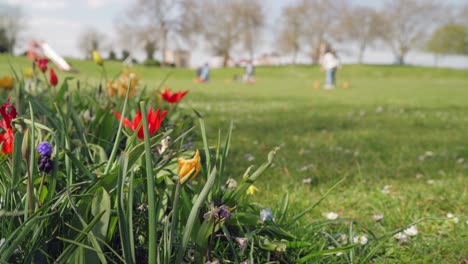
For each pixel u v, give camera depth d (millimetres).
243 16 63625
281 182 3305
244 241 1515
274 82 30266
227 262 1612
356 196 3076
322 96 14766
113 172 1312
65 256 1142
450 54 65250
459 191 3188
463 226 2500
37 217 1114
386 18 65500
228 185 1704
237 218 1657
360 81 33875
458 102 12820
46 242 1258
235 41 65812
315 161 4047
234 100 11820
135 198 1455
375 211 2762
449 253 2166
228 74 43344
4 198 1288
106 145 2471
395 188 3309
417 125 7098
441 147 5012
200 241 1393
